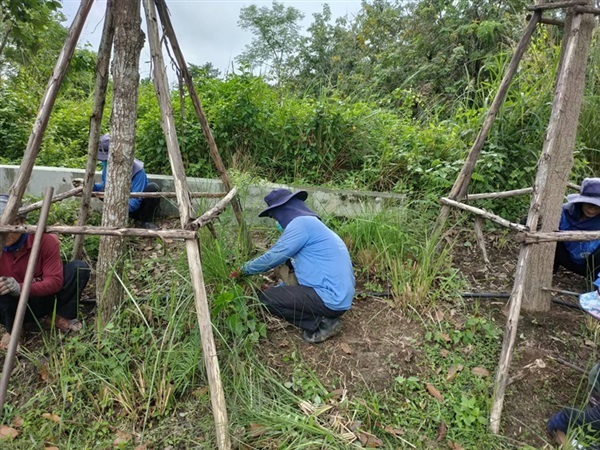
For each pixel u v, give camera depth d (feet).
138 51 9.26
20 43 18.21
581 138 16.55
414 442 7.73
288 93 20.93
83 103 27.37
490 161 14.79
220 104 17.22
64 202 14.12
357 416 8.13
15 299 9.14
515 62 11.59
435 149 16.62
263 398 8.27
